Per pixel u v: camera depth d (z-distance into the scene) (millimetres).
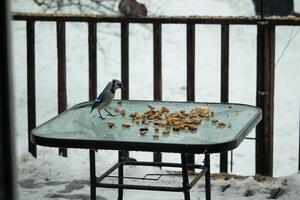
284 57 15953
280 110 13391
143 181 4895
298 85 14641
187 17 5117
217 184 4777
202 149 3018
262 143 5117
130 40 16812
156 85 5281
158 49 5230
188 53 5172
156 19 5188
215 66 15641
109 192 4633
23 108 13656
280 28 16938
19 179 4938
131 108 4258
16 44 16469
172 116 3881
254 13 17406
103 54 16188
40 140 3281
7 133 755
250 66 15711
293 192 4555
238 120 3752
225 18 5055
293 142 11859
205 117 3881
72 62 15859
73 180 4926
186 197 3543
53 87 14945
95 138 3250
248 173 10000
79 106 4352
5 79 757
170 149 3068
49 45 16812
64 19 5352
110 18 5293
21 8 17031
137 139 3221
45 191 4660
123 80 5348
